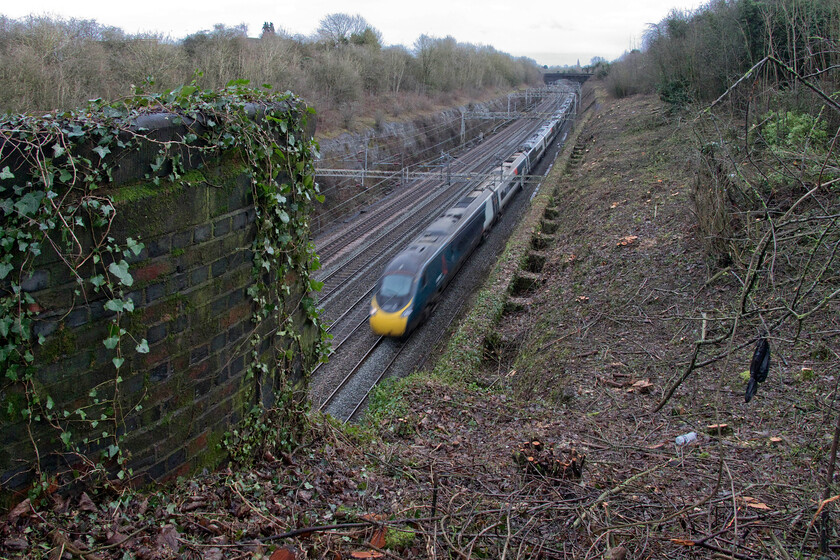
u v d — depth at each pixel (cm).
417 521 414
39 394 293
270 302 458
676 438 708
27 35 1844
